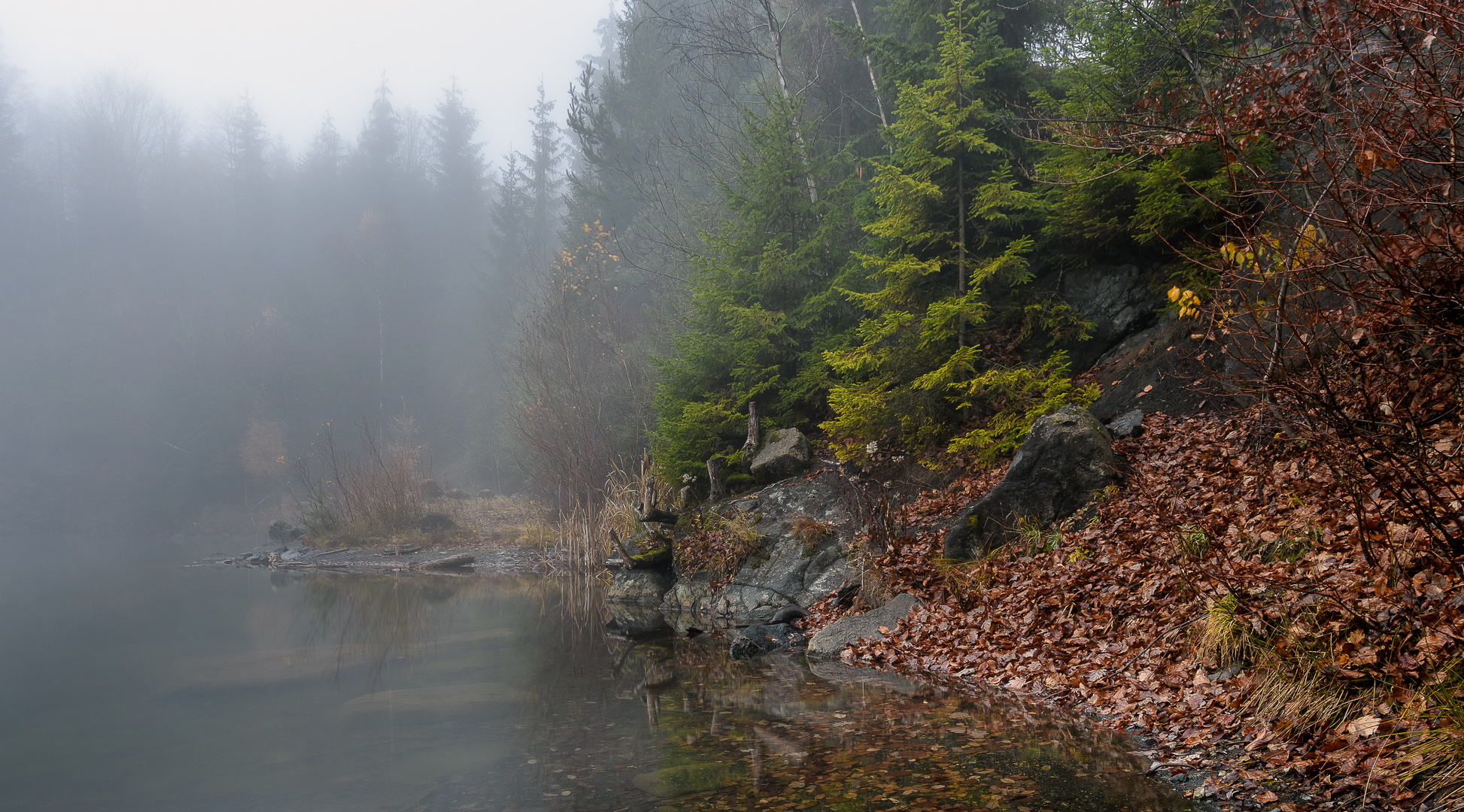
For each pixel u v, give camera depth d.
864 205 12.84
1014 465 8.34
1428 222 3.29
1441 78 3.40
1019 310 11.15
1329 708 3.75
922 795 3.84
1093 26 10.01
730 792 4.07
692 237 21.08
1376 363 3.57
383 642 9.35
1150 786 3.78
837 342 12.82
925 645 7.06
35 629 10.71
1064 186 10.06
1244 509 5.91
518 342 23.72
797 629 8.70
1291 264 3.69
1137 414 8.81
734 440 13.82
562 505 17.58
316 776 4.71
